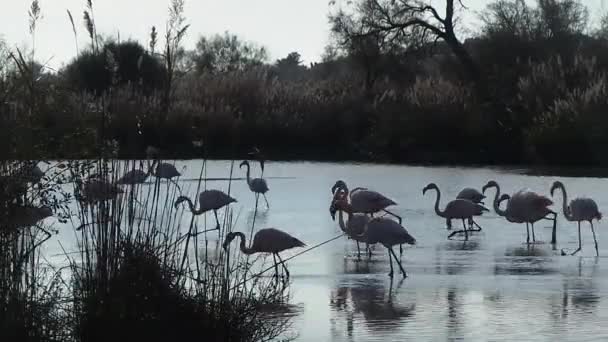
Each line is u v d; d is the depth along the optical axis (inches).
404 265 635.5
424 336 429.4
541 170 1614.2
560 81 1797.5
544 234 805.2
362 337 427.5
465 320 462.6
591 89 1663.4
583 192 1179.9
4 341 346.9
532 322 457.7
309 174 1508.4
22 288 359.3
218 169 1521.9
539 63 2007.9
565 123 1688.0
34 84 369.1
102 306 366.6
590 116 1652.3
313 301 507.8
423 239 772.0
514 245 739.4
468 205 787.4
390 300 512.7
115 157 372.8
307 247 716.7
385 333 436.1
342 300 511.5
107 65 394.9
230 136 1807.3
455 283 565.3
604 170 1598.2
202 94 1891.0
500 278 581.9
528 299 514.9
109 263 369.1
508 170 1621.6
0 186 353.4
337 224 858.8
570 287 550.6
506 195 843.4
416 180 1382.9
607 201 1069.8
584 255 681.6
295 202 1069.8
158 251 382.6
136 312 368.8
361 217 663.1
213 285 382.9
